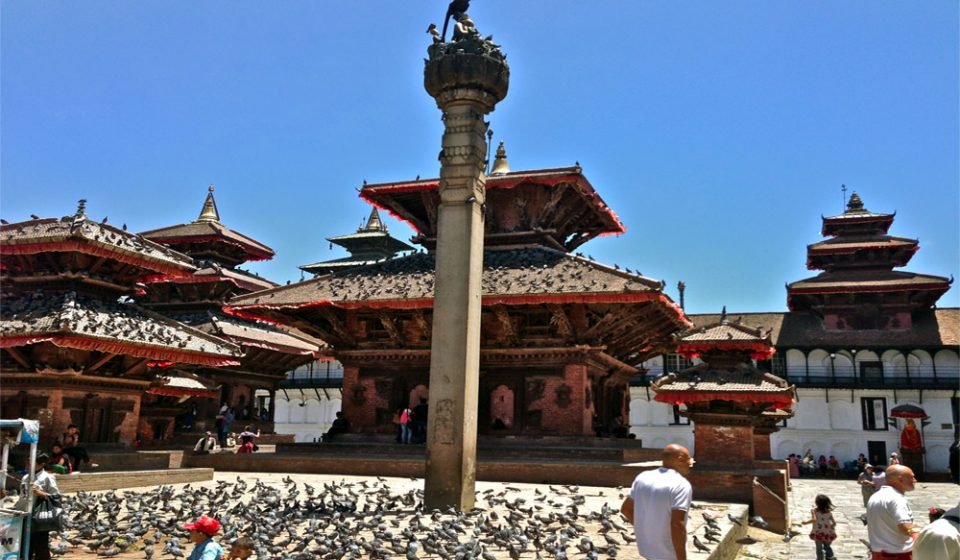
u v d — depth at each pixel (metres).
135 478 23.33
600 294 28.03
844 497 40.69
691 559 12.16
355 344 33.94
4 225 26.38
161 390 34.22
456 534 12.81
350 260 75.25
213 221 52.19
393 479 26.31
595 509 18.52
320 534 12.84
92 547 12.94
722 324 27.97
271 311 32.81
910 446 61.94
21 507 11.86
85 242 24.70
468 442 16.89
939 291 69.44
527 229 34.38
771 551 20.55
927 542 7.44
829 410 68.75
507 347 31.42
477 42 18.38
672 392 25.88
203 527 9.62
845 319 71.69
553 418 30.58
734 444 25.86
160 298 50.22
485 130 18.61
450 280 17.48
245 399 49.59
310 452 32.00
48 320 23.48
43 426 24.06
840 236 77.81
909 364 68.06
